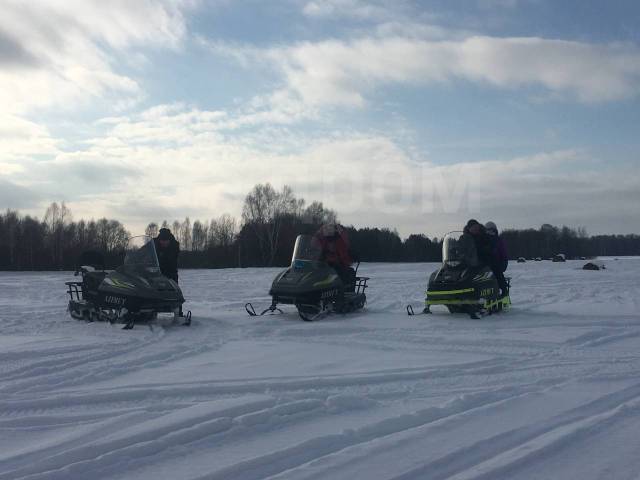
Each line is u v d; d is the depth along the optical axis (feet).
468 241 34.81
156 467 11.35
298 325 30.73
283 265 175.83
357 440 12.93
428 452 11.94
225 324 32.07
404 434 13.06
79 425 14.17
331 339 26.63
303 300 33.30
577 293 53.11
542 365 20.58
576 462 11.54
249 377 18.71
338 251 36.17
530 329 28.89
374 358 21.89
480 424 13.80
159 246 35.65
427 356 22.29
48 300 53.36
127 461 11.59
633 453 11.99
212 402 15.20
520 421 14.05
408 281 75.61
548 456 11.84
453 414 14.96
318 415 14.67
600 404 15.62
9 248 198.49
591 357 21.97
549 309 37.65
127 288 30.76
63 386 17.79
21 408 15.51
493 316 34.19
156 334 28.07
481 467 11.22
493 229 36.58
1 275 117.39
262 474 11.10
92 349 23.62
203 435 12.97
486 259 35.78
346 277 36.50
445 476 10.87
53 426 14.14
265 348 24.21
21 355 22.26
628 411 14.84
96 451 12.13
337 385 17.94
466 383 18.17
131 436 12.80
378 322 31.83
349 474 10.86
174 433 12.83
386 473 10.91
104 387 17.48
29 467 11.37
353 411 15.11
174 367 20.36
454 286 33.47
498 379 18.62
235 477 10.95
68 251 199.41
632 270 102.47
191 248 233.35
